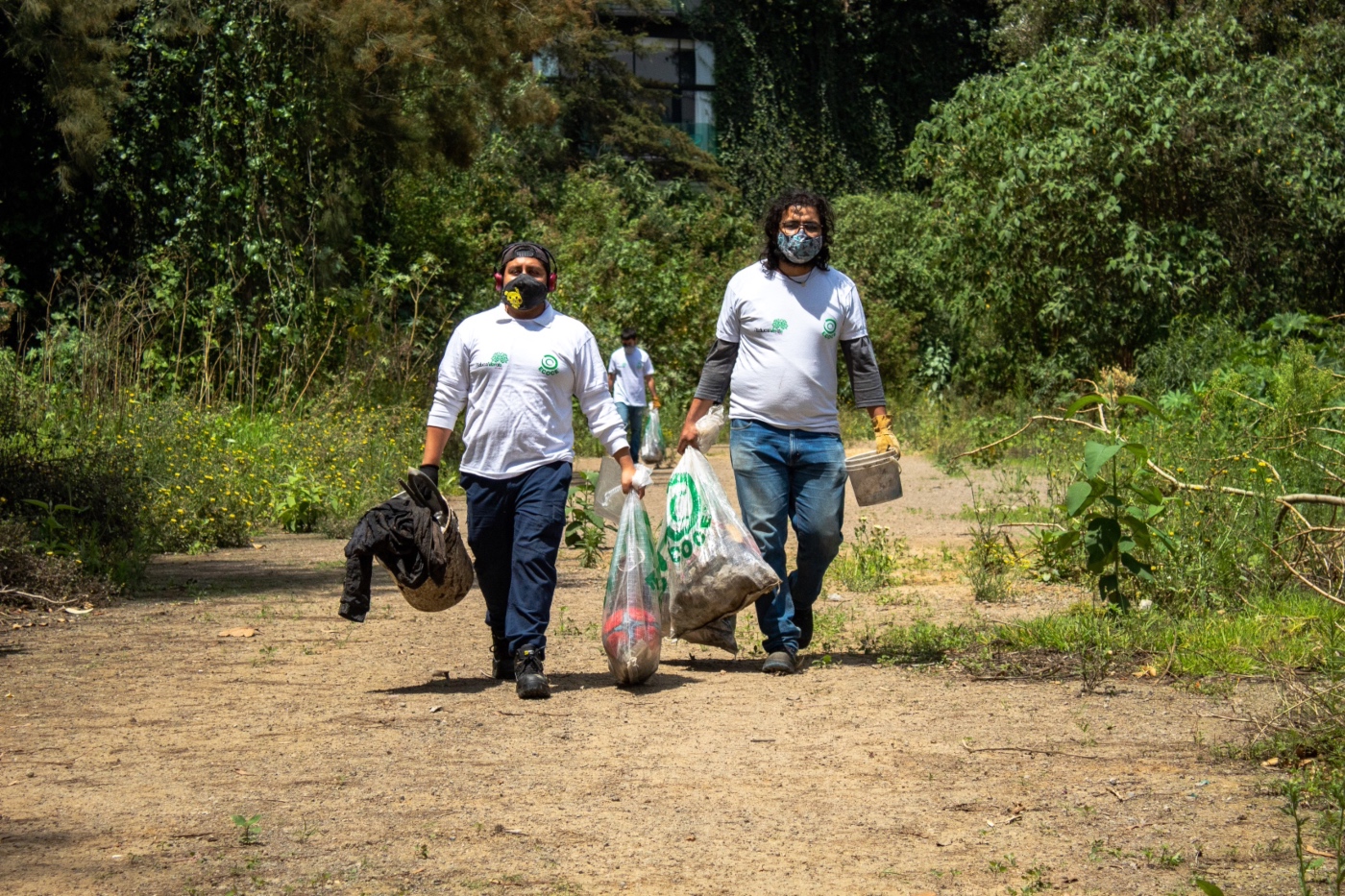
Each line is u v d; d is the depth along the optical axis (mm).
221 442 13570
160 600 8188
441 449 5727
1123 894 3127
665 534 5988
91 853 3502
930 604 7789
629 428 17781
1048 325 19453
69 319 16969
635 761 4387
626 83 36844
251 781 4184
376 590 8875
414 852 3506
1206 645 5848
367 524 5641
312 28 18062
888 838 3574
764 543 5914
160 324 17109
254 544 11438
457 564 5664
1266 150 18562
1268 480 7469
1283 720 4555
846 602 7965
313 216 18594
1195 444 8805
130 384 14555
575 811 3844
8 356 12898
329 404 16625
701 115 40250
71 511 9344
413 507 5684
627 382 17625
